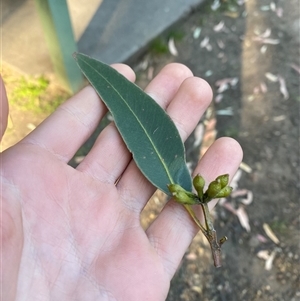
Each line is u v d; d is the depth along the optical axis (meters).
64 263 0.15
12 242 0.12
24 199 0.14
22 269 0.13
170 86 0.20
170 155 0.17
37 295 0.14
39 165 0.15
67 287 0.14
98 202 0.16
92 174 0.17
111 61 0.34
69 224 0.15
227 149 0.18
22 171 0.14
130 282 0.15
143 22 0.37
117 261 0.15
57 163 0.16
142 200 0.17
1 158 0.14
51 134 0.17
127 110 0.17
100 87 0.17
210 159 0.18
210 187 0.14
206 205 0.15
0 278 0.12
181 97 0.19
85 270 0.15
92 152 0.17
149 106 0.17
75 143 0.17
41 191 0.15
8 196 0.13
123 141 0.17
